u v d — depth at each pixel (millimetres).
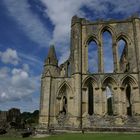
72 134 51312
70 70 66500
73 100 63344
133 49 65188
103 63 65875
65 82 65250
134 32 66125
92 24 69500
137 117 58812
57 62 69250
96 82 63750
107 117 59906
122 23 68312
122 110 61062
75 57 65875
